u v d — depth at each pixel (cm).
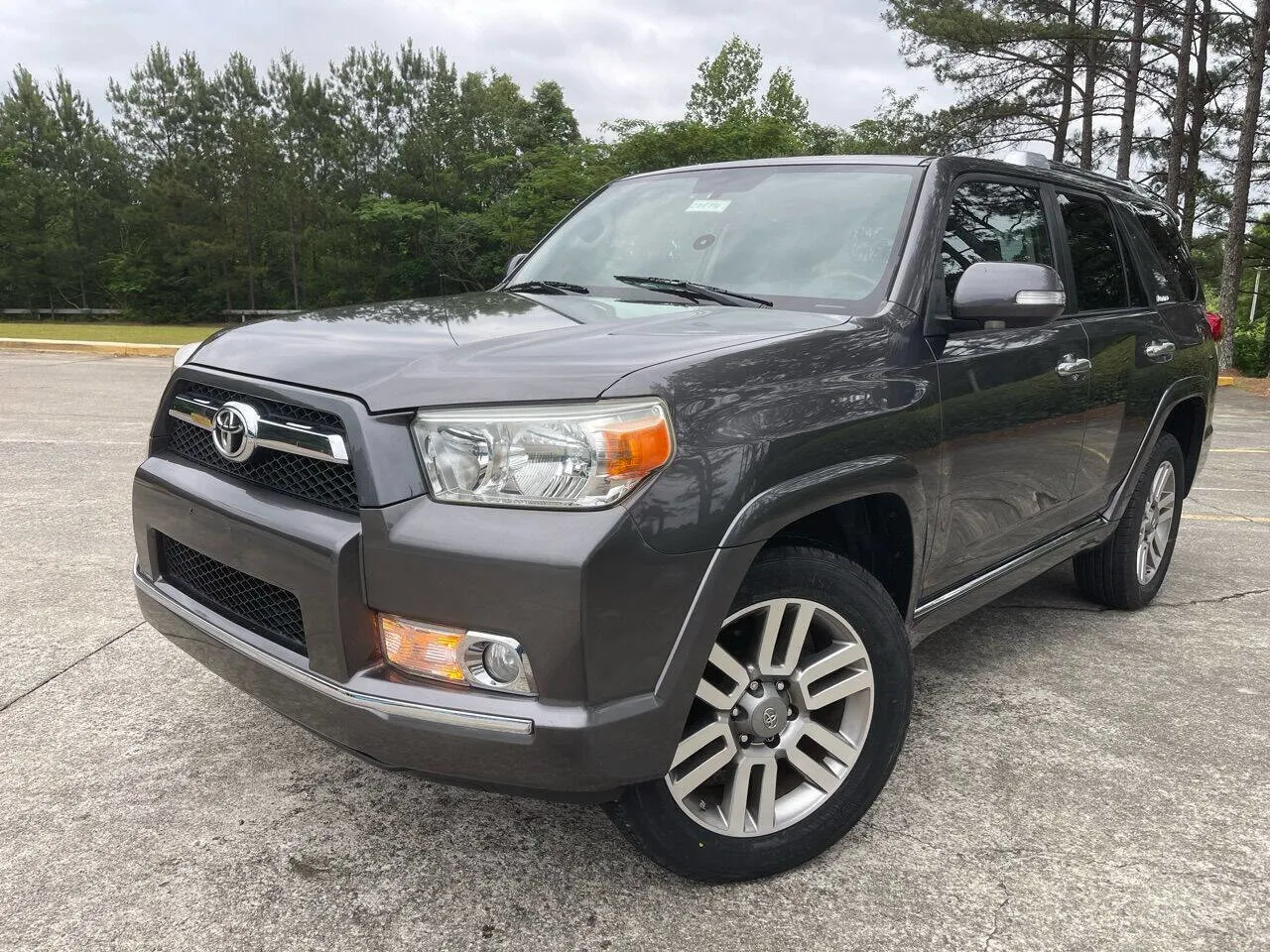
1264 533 597
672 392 188
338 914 210
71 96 5444
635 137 3177
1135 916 214
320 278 5066
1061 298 248
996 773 279
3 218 5175
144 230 5228
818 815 228
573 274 319
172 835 238
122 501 567
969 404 263
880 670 233
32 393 1066
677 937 204
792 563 212
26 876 220
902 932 208
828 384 220
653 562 183
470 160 4784
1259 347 3275
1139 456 388
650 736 187
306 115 4916
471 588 180
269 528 203
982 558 296
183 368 244
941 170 291
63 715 300
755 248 290
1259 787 272
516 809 254
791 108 4553
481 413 186
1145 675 353
